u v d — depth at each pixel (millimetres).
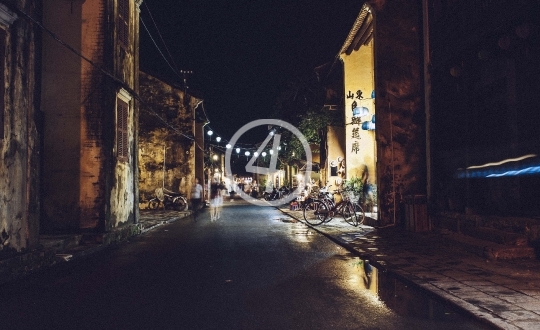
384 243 12680
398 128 16281
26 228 9508
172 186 31578
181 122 31938
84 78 14172
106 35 14305
